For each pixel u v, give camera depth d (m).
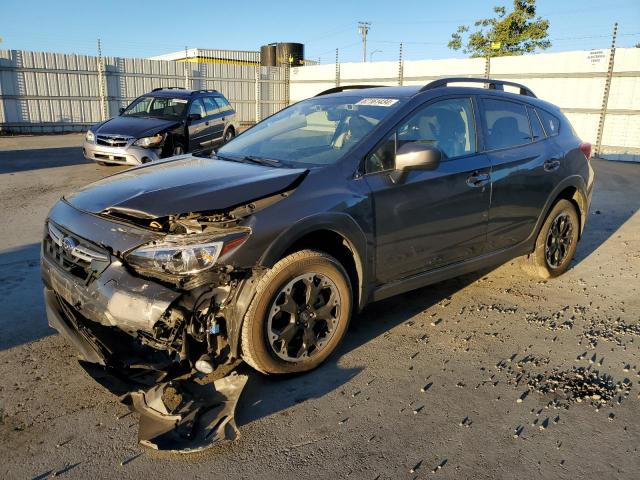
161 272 2.81
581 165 5.17
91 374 3.00
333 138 3.82
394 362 3.51
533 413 2.98
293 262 3.08
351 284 3.47
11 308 4.17
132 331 2.94
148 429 2.65
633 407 3.06
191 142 11.55
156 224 2.93
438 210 3.87
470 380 3.31
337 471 2.50
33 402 2.98
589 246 6.33
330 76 22.80
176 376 3.04
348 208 3.33
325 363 3.46
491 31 26.61
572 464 2.57
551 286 4.98
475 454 2.63
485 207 4.21
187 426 2.68
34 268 5.12
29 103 19.45
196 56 34.31
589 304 4.57
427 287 4.89
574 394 3.18
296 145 3.95
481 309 4.41
